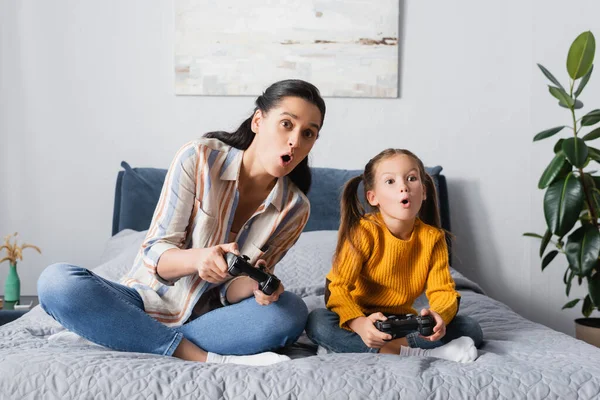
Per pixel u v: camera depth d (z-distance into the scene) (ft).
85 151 9.80
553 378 4.36
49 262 9.79
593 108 10.14
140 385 4.03
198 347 5.01
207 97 9.92
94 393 4.00
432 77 10.15
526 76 10.21
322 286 7.26
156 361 4.38
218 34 9.84
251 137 5.27
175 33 9.80
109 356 4.43
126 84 9.83
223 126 9.93
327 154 10.08
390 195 5.37
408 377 4.24
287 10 9.89
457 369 4.46
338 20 9.95
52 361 4.21
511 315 6.79
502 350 5.22
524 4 10.18
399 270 5.54
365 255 5.48
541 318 10.33
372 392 4.09
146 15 9.82
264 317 5.01
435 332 4.74
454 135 10.20
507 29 10.19
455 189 10.23
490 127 10.22
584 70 8.21
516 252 10.30
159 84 9.87
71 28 9.73
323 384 4.12
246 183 5.28
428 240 5.56
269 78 9.89
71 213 9.80
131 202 9.41
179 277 4.94
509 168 10.27
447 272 5.53
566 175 8.27
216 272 4.59
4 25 9.63
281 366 4.39
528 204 10.28
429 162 10.19
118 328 4.75
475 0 10.16
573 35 10.14
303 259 7.79
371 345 4.85
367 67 10.01
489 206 10.26
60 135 9.76
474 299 7.43
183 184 5.06
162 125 9.89
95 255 9.83
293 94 4.73
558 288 10.30
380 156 5.56
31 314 6.42
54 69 9.72
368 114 10.09
